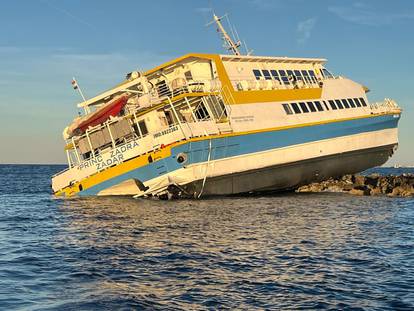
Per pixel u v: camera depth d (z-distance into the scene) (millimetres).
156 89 33781
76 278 12461
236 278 12773
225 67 33812
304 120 35594
